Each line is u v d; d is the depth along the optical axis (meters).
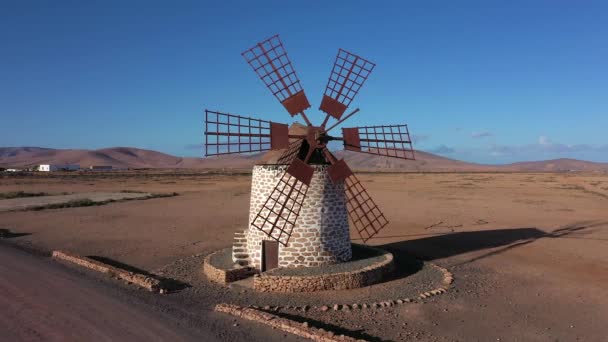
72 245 21.86
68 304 12.12
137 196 47.78
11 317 10.98
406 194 50.09
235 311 11.89
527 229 26.42
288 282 14.12
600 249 20.70
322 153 16.14
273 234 15.69
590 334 10.83
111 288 14.06
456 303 13.08
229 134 14.25
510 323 11.51
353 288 14.48
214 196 48.72
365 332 10.80
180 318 11.52
